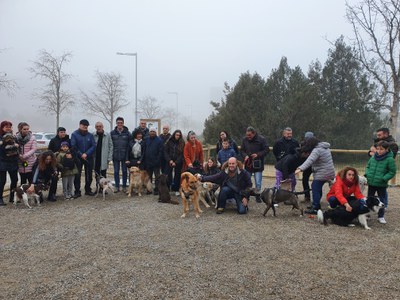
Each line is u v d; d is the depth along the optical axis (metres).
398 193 9.27
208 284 3.75
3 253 4.69
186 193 6.55
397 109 11.49
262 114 18.81
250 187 6.82
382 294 3.54
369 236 5.39
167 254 4.62
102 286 3.71
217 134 19.78
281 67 20.91
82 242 5.12
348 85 19.78
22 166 7.75
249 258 4.48
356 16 12.49
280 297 3.49
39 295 3.53
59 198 8.39
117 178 9.12
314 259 4.46
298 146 7.83
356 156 17.66
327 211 6.04
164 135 9.24
